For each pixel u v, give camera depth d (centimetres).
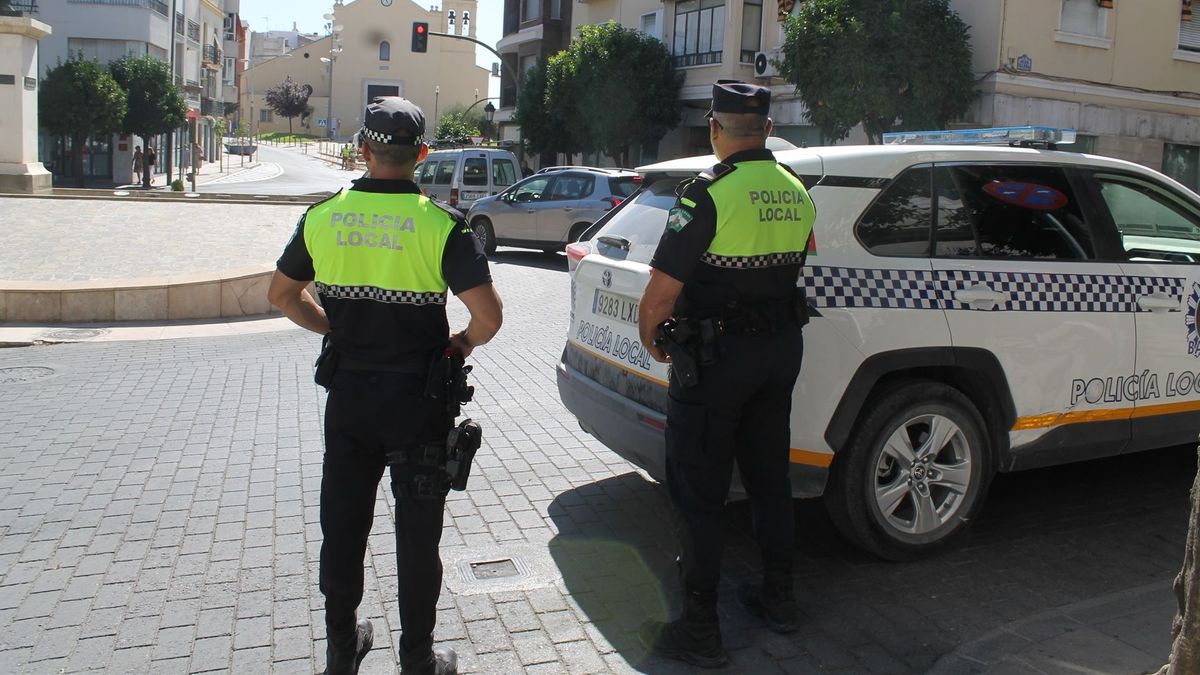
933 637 381
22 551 443
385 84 10225
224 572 427
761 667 358
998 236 454
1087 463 596
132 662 353
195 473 550
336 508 321
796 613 385
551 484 544
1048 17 2022
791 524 382
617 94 2833
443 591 413
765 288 358
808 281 404
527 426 653
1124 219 502
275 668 352
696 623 357
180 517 487
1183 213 519
